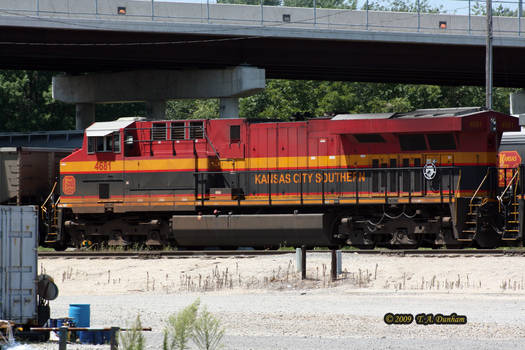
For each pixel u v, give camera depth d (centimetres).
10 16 8806
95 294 4306
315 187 5625
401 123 5291
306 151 5666
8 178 6544
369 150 5491
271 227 5647
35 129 14175
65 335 2552
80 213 6244
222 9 9938
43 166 6688
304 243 5653
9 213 3081
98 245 6266
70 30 9169
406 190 5375
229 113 10631
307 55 10325
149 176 5984
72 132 9731
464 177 5238
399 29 10275
